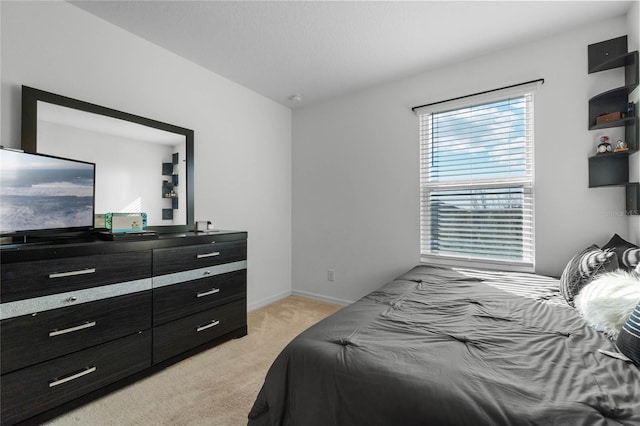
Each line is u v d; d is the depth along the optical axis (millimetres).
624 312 1098
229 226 2826
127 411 1487
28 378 1322
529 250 2291
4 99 1562
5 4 1567
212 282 2152
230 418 1448
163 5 1814
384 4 1817
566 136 2102
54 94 1709
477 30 2076
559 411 686
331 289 3277
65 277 1434
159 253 1827
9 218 1430
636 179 1808
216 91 2693
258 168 3127
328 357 977
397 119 2844
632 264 1523
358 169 3078
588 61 2010
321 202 3330
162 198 2254
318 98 3248
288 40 2195
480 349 1005
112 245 1600
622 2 1799
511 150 2359
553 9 1860
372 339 1087
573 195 2084
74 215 1740
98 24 1926
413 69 2627
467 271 2281
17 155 1468
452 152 2619
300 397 977
